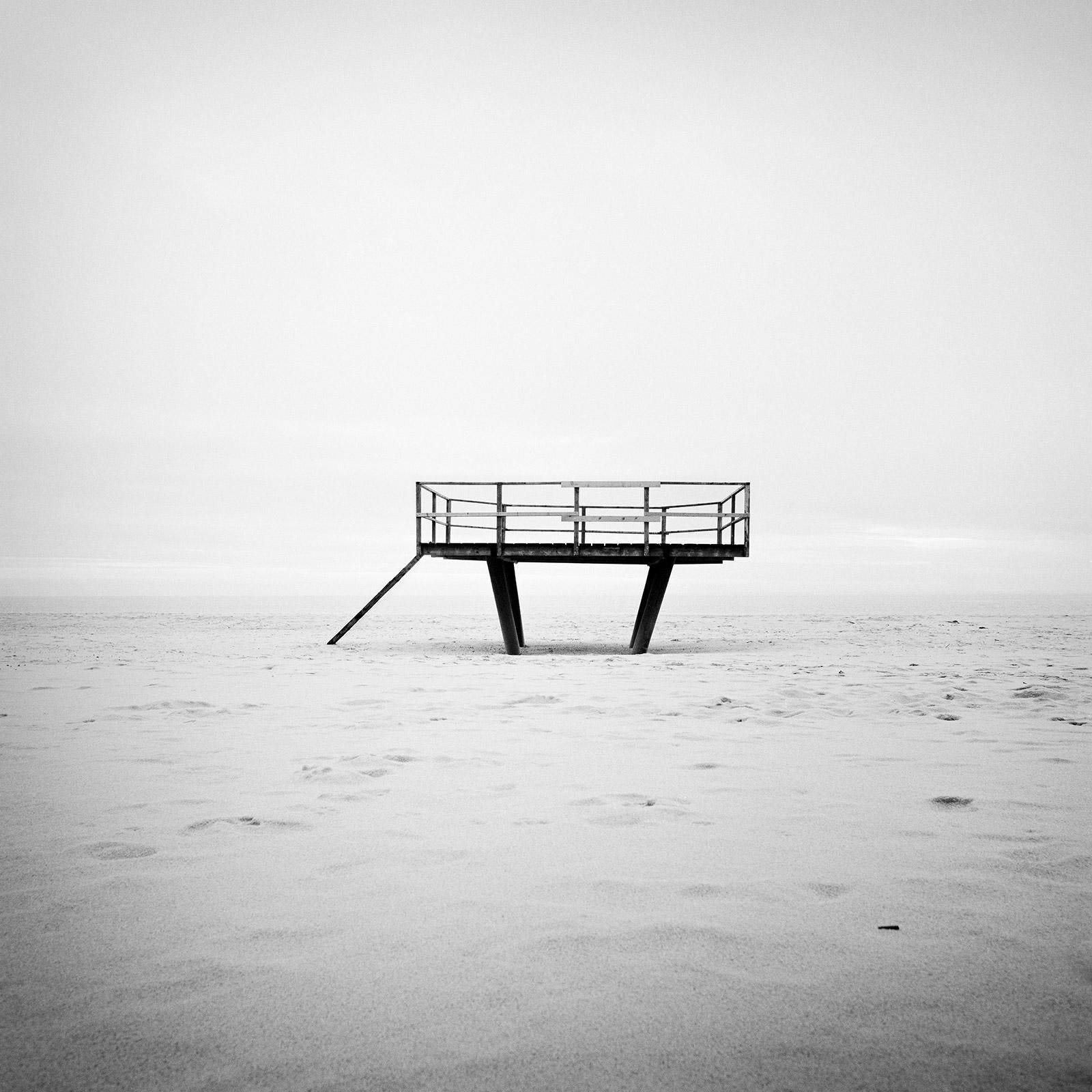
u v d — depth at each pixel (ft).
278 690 29.50
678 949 8.36
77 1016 7.17
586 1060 6.49
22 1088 6.16
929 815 13.14
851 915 9.18
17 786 15.15
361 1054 6.60
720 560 45.60
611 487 45.70
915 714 23.63
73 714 23.86
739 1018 7.09
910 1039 6.75
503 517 46.39
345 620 97.96
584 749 18.63
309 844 11.78
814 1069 6.37
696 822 12.76
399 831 12.35
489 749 18.67
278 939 8.64
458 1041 6.77
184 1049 6.66
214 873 10.59
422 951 8.36
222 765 16.97
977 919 9.07
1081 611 125.49
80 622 87.61
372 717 23.26
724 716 23.32
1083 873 10.45
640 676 34.12
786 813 13.29
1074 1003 7.31
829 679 32.86
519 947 8.44
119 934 8.76
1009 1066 6.38
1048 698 26.48
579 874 10.50
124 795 14.51
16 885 10.18
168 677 33.94
